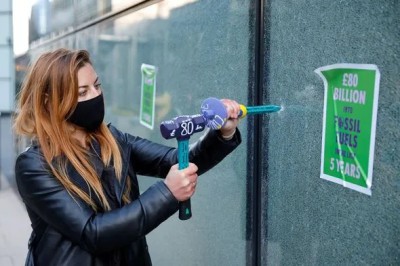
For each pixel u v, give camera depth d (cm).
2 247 539
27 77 172
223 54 255
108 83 434
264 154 222
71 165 166
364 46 161
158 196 157
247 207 236
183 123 156
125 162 180
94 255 166
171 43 316
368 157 160
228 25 249
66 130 168
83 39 491
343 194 173
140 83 367
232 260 251
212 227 272
